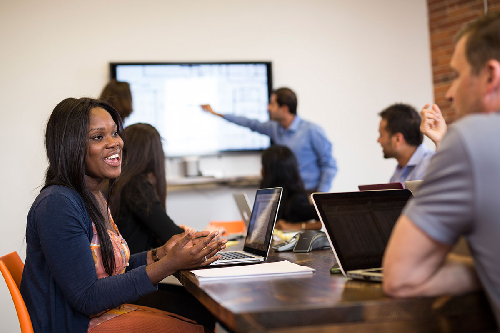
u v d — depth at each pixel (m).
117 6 4.43
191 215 4.54
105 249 1.54
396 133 2.79
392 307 0.92
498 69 0.91
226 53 4.60
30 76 4.29
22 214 4.23
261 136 4.60
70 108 1.56
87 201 1.53
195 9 4.55
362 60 4.86
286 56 4.71
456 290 0.94
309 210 3.18
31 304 1.48
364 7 4.88
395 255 0.95
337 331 0.89
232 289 1.13
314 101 4.76
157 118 4.44
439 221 0.90
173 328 1.56
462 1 4.76
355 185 4.82
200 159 4.57
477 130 0.88
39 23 4.32
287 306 0.90
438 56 4.94
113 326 1.50
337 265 1.35
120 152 1.67
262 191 2.02
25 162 4.25
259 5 4.67
